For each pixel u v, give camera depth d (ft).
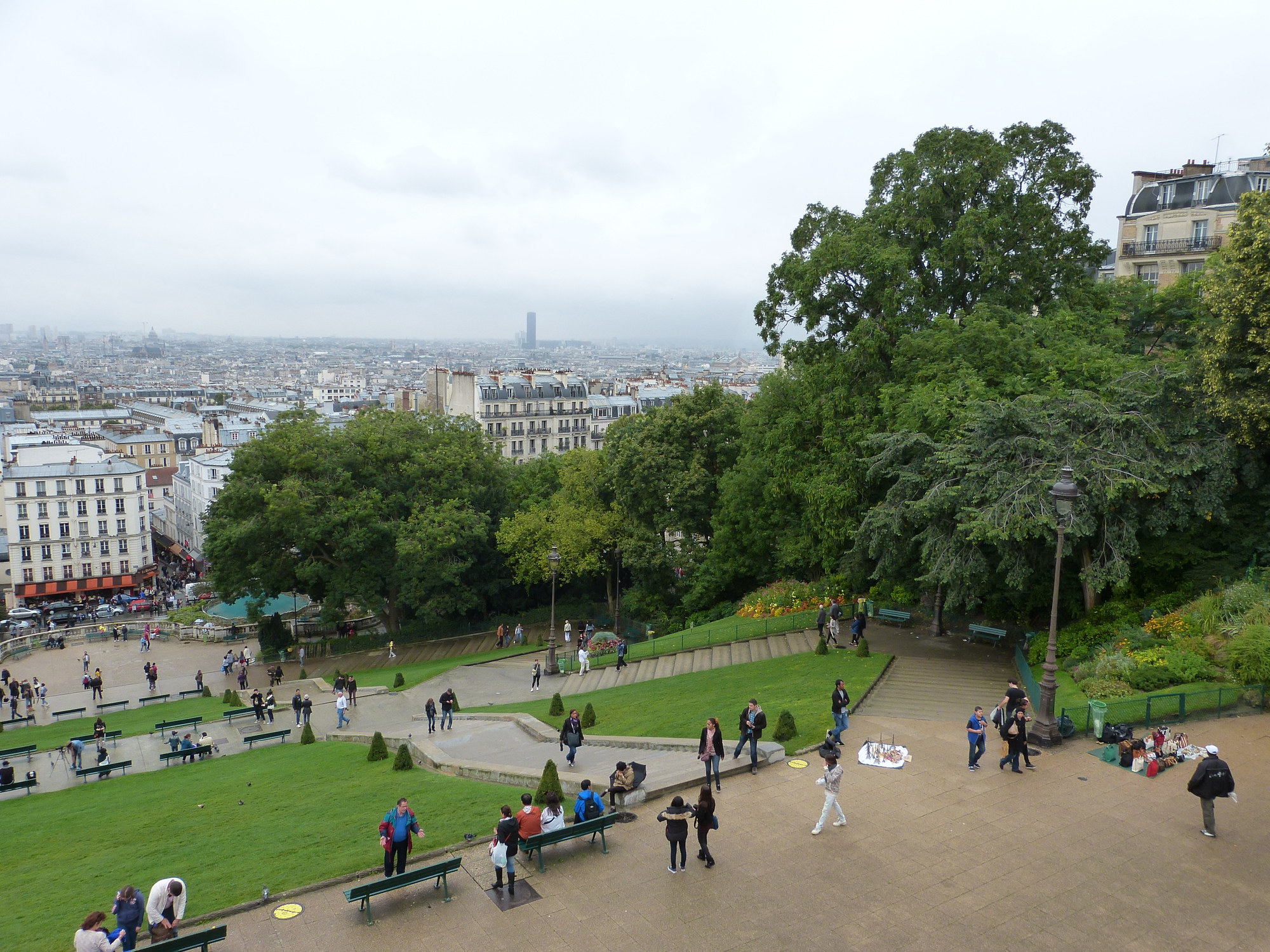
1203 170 264.11
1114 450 120.78
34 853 92.63
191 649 275.39
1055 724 94.99
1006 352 149.89
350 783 107.96
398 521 238.68
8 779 129.39
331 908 65.57
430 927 62.13
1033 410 124.77
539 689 174.70
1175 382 127.24
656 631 229.45
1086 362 144.25
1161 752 89.51
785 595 185.88
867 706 113.70
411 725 151.53
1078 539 117.91
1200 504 119.44
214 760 140.87
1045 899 64.85
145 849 88.48
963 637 154.51
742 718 91.20
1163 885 66.69
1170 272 254.88
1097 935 60.34
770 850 72.84
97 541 406.41
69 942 64.59
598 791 86.58
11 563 390.42
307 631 270.87
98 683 213.66
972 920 62.18
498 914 63.77
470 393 513.04
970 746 89.61
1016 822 77.46
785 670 139.13
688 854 72.33
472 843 76.02
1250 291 114.83
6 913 72.74
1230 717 101.71
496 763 109.70
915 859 71.05
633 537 236.43
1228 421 123.44
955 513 127.44
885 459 141.28
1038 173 173.37
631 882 67.92
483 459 270.05
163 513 574.97
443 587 253.65
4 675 228.84
